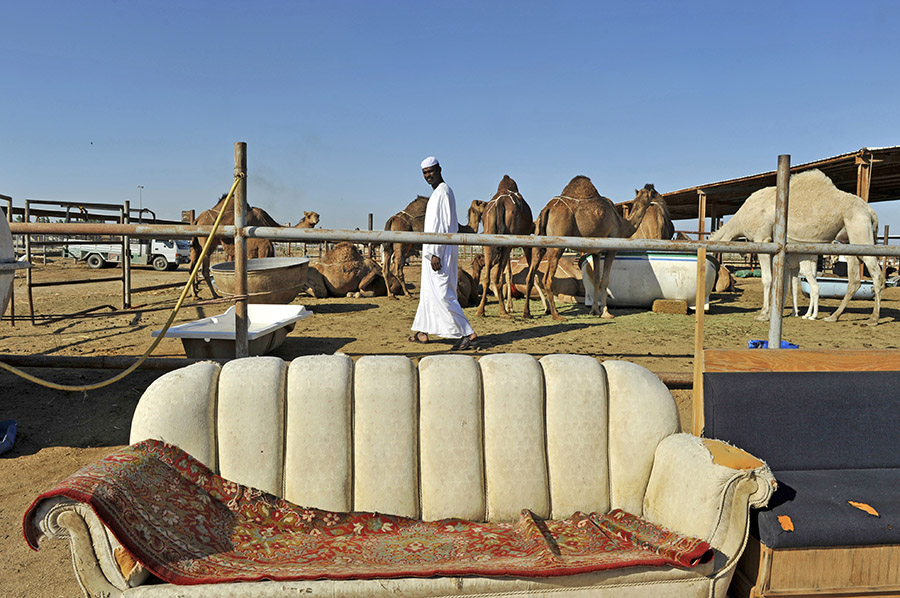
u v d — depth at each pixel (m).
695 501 2.21
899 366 3.11
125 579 1.83
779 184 4.49
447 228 6.30
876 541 2.19
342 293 12.83
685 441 2.44
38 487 3.39
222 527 2.14
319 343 6.87
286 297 8.69
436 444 2.46
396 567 1.94
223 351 5.29
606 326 8.45
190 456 2.27
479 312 9.65
